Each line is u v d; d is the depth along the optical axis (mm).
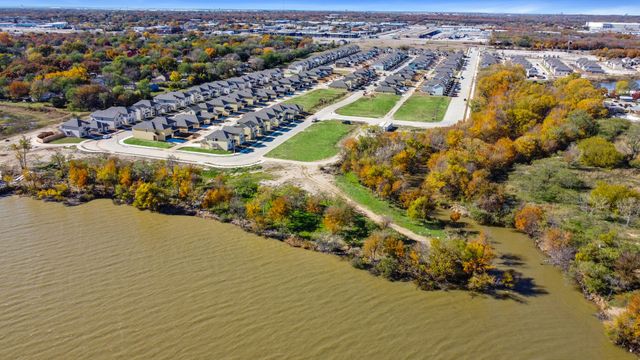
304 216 70438
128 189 75562
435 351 45625
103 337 46344
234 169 87750
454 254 56562
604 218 68875
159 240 64625
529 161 92938
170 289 53938
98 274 56469
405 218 70875
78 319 48750
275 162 91688
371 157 84688
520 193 78125
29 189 78500
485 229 68812
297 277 56875
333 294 53781
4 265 57719
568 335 48031
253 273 57500
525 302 52906
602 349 46188
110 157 87812
